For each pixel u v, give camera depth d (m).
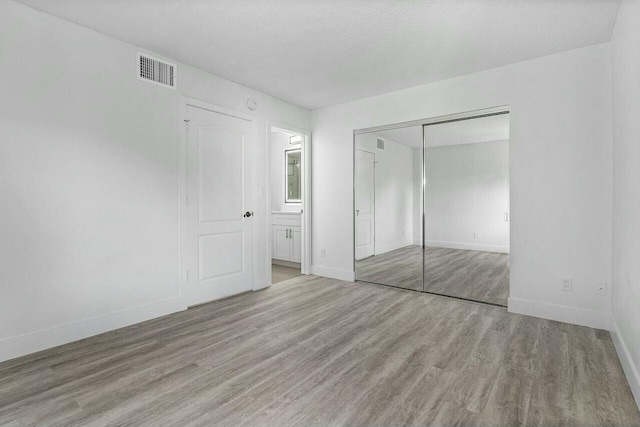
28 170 2.17
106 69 2.55
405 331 2.58
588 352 2.19
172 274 3.02
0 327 2.07
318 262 4.62
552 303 2.84
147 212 2.82
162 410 1.59
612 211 2.53
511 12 2.21
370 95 3.98
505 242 3.20
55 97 2.29
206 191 3.32
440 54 2.85
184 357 2.14
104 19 2.34
